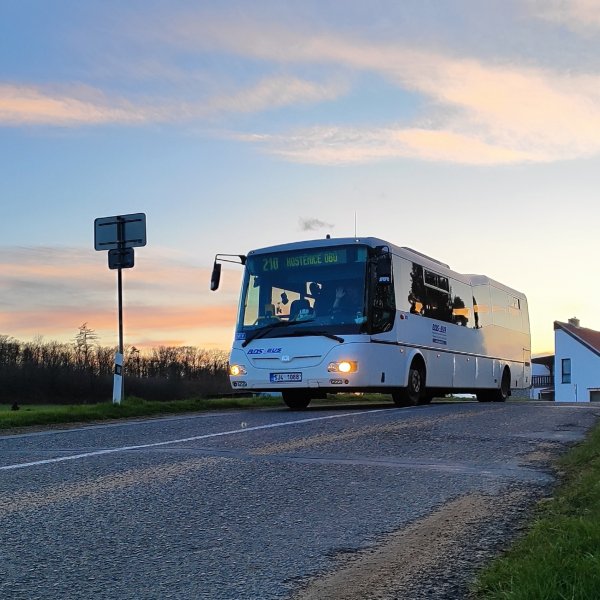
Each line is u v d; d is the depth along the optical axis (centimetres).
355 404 1947
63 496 619
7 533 505
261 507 577
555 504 559
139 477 696
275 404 1903
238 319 1582
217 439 968
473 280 2153
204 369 6812
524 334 2628
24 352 8119
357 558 449
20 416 1302
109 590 393
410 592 389
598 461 717
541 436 982
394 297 1598
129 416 1482
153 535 500
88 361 7819
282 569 429
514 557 415
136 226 1600
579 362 5309
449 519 539
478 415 1298
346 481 675
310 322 1502
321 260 1544
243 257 1623
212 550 466
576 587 332
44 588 396
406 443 920
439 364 1833
